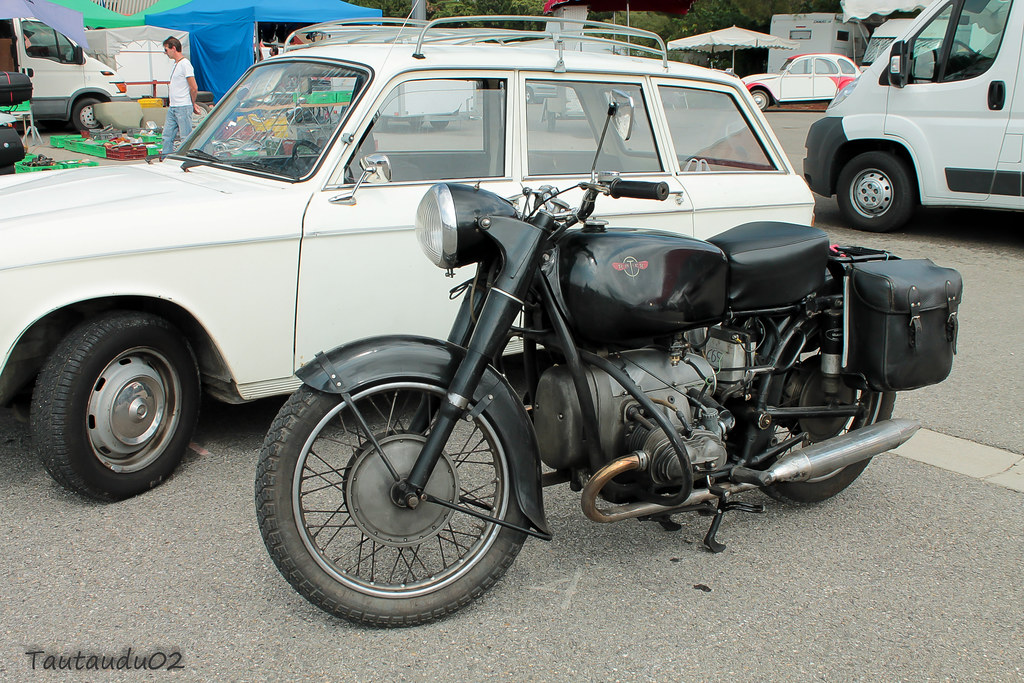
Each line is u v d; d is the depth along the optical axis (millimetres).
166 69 20109
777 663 2783
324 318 4016
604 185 2736
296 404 2715
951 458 4355
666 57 4969
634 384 2920
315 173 4004
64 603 2994
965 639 2934
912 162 9148
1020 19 8133
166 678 2641
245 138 4453
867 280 3320
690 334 3273
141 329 3617
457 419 2775
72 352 3471
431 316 4273
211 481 3895
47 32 16906
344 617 2818
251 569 3223
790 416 3426
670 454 2916
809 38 34219
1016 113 8242
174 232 3607
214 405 4754
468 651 2801
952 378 5473
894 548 3496
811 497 3750
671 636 2904
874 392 3699
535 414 3104
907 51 8812
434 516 2898
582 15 10602
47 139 16203
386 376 2738
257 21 16906
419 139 4254
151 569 3209
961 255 8570
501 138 4453
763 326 3447
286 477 2689
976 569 3359
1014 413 4926
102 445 3602
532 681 2672
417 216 2811
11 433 4355
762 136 5324
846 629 2971
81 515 3584
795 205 5309
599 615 3008
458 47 4504
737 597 3135
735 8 41281
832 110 9688
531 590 3143
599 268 2848
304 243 3893
